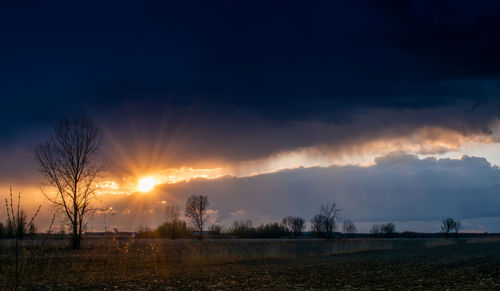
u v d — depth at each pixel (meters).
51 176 48.34
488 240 90.00
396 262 35.78
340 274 26.67
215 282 22.70
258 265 32.88
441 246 67.19
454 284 21.84
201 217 109.75
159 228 120.19
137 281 22.97
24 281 19.80
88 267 29.55
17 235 14.25
